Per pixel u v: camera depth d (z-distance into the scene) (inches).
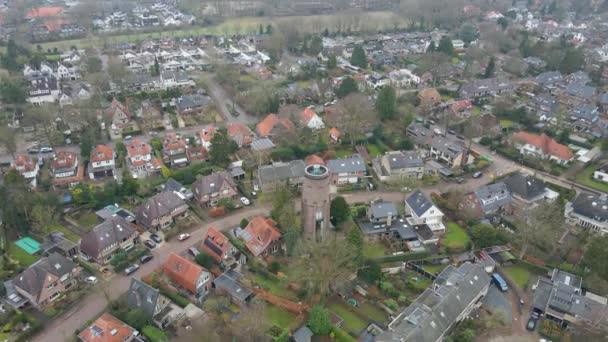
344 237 3467.0
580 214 4094.5
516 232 3870.6
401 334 2689.5
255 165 4916.3
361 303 3221.0
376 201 4165.8
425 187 4658.0
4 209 3737.7
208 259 3405.5
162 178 4665.4
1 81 6727.4
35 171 4662.9
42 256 3585.1
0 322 2950.3
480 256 3673.7
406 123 5718.5
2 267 3420.3
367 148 5438.0
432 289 3186.5
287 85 7347.4
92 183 4591.5
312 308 3029.0
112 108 5876.0
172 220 4005.9
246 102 6382.9
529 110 6284.5
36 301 3080.7
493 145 5408.5
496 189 4256.9
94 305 3147.1
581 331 2849.4
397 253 3651.6
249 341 2746.1
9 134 4886.8
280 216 3718.0
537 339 2952.8
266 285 3321.9
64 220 4033.0
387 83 7327.8
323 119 6131.9
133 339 2805.1
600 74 7436.0
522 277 3496.6
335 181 4648.1
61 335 2903.5
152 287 3127.5
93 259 3508.9
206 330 2869.1
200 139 5462.6
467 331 2881.4
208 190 4237.2
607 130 5615.2
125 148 5132.9
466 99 6599.4
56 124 5802.2
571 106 6358.3
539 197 4355.3
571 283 3284.9
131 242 3703.3
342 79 7283.5
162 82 7126.0
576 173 4909.0
